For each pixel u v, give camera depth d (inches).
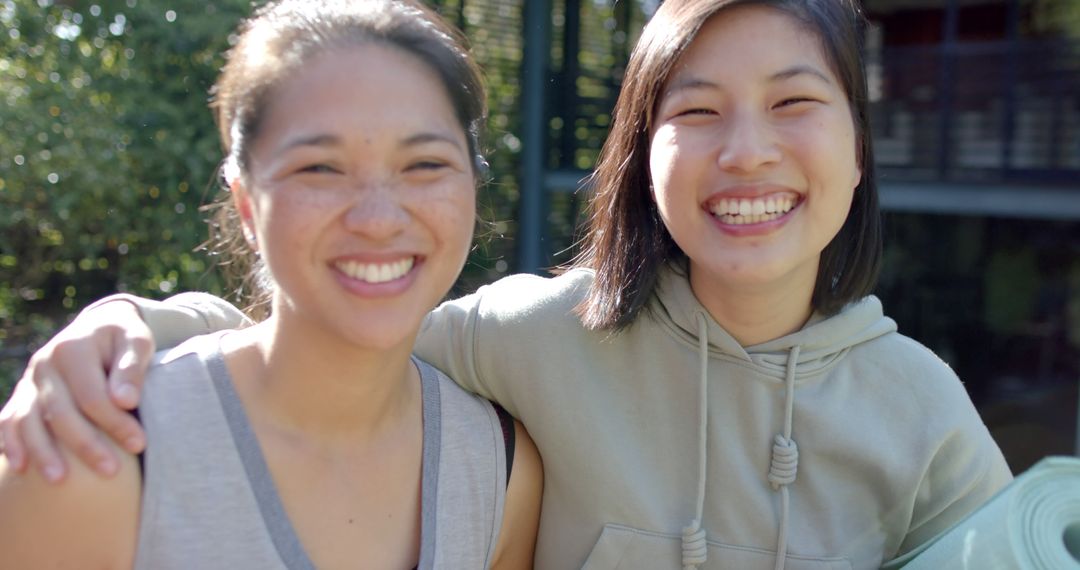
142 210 260.2
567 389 64.9
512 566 67.2
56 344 50.7
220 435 51.5
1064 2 380.2
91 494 47.2
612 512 63.6
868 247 63.0
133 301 57.4
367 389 53.9
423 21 53.1
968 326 358.3
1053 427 281.3
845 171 57.4
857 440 61.4
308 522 52.9
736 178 55.7
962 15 450.3
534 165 366.6
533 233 367.9
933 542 55.7
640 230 63.7
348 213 48.2
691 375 63.7
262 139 49.3
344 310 49.6
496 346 66.3
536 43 361.7
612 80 405.4
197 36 250.8
